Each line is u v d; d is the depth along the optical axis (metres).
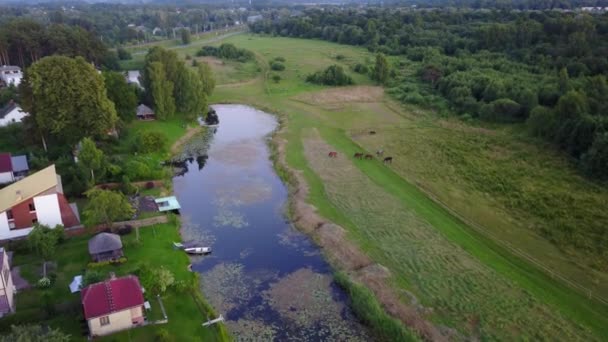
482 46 156.00
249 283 52.03
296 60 177.25
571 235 58.28
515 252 55.59
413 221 63.84
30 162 75.38
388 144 93.75
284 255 57.56
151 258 54.53
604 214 62.59
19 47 142.38
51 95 75.69
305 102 126.50
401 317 45.34
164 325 43.53
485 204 67.75
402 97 127.31
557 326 43.69
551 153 84.62
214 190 75.50
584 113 84.25
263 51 198.75
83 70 78.56
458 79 122.69
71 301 44.56
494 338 42.47
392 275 52.06
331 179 77.69
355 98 130.00
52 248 51.62
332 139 97.00
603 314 45.16
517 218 63.56
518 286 49.59
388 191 73.00
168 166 83.88
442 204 67.81
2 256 45.69
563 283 49.72
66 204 58.25
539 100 104.06
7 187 60.88
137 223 61.91
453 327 44.00
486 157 84.94
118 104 92.12
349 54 185.88
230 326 45.16
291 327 45.19
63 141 81.88
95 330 41.19
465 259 54.81
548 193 69.25
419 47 171.75
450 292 49.03
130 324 42.72
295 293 50.34
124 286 43.03
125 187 70.19
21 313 42.38
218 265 55.31
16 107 93.50
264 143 98.31
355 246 57.94
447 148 90.12
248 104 127.25
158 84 100.44
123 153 84.88
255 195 73.81
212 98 131.12
